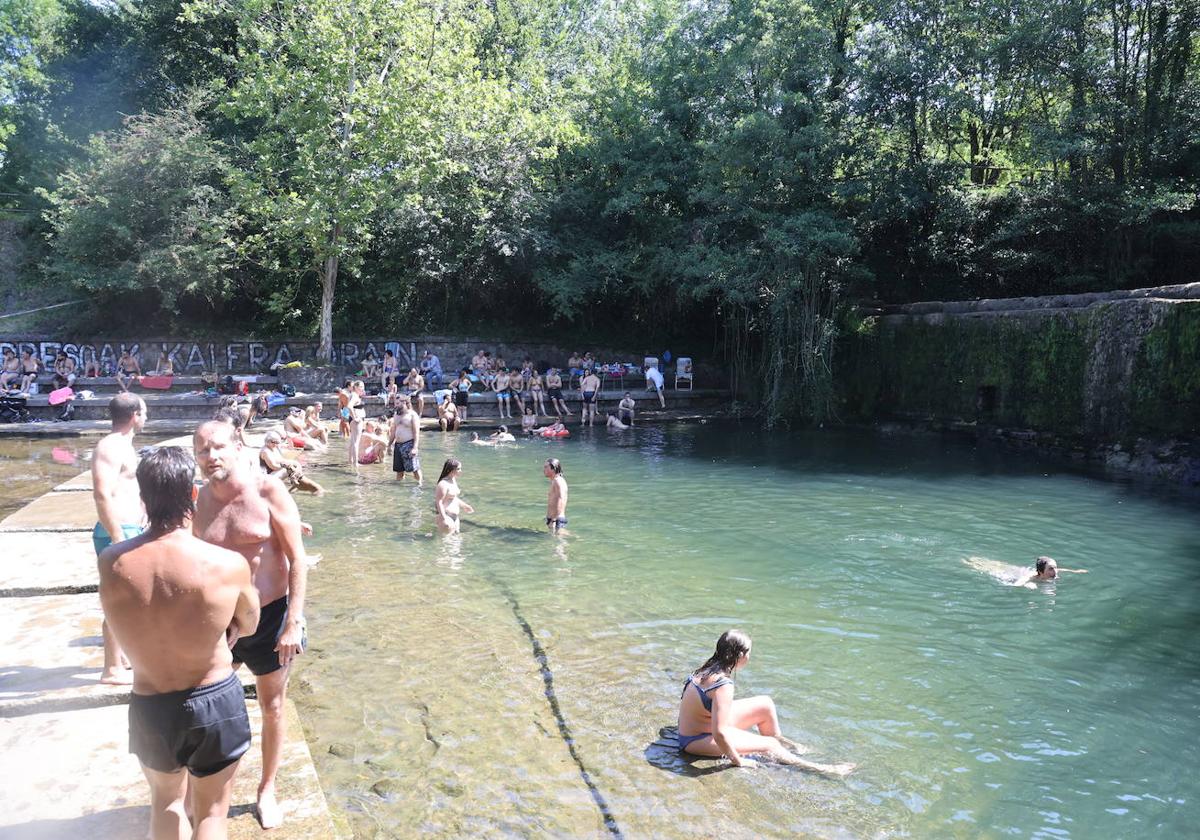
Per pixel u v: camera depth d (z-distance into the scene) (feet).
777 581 30.55
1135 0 73.15
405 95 81.30
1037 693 21.25
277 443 41.65
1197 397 52.70
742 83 90.12
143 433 67.87
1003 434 69.41
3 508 38.93
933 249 87.97
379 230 99.14
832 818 15.58
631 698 20.47
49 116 112.06
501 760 17.34
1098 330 60.39
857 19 89.76
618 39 123.44
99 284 87.20
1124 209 69.21
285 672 12.17
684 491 48.65
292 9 81.76
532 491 48.01
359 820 15.03
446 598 27.81
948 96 76.02
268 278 97.96
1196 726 19.54
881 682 21.81
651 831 14.99
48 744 14.16
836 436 75.46
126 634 9.34
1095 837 15.17
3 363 87.71
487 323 107.45
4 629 19.19
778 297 80.02
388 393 82.38
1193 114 69.56
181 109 94.79
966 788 16.76
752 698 18.90
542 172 103.86
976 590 29.71
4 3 131.03
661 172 96.58
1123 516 42.01
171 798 9.96
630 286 99.14
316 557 32.45
